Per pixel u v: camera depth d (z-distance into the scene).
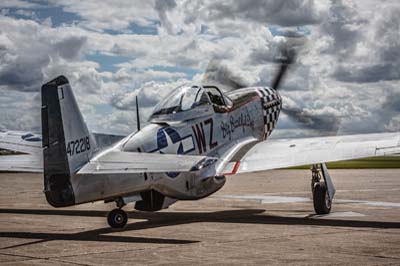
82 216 13.53
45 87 9.35
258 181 29.84
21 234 10.27
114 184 10.23
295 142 12.58
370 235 9.73
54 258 7.81
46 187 9.38
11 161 10.92
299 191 21.66
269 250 8.31
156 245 8.84
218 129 12.75
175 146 11.42
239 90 14.96
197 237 9.69
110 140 11.39
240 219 12.44
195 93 12.23
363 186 23.66
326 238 9.43
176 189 11.41
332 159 11.35
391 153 11.08
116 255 8.00
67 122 9.51
